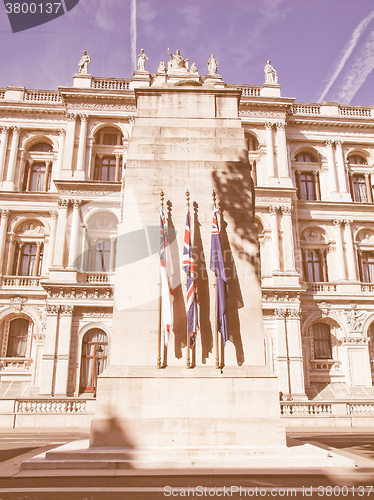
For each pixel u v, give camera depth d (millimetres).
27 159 41250
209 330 14766
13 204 38906
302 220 41281
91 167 39719
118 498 8703
